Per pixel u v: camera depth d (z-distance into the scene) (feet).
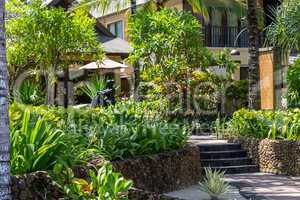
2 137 18.16
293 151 44.60
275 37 68.80
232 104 69.82
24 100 60.08
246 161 48.01
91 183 22.03
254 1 56.08
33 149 23.38
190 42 65.00
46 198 21.53
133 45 66.33
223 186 34.27
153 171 34.88
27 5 61.05
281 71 69.46
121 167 31.86
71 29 60.85
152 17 65.77
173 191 36.88
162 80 65.21
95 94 62.75
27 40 60.49
